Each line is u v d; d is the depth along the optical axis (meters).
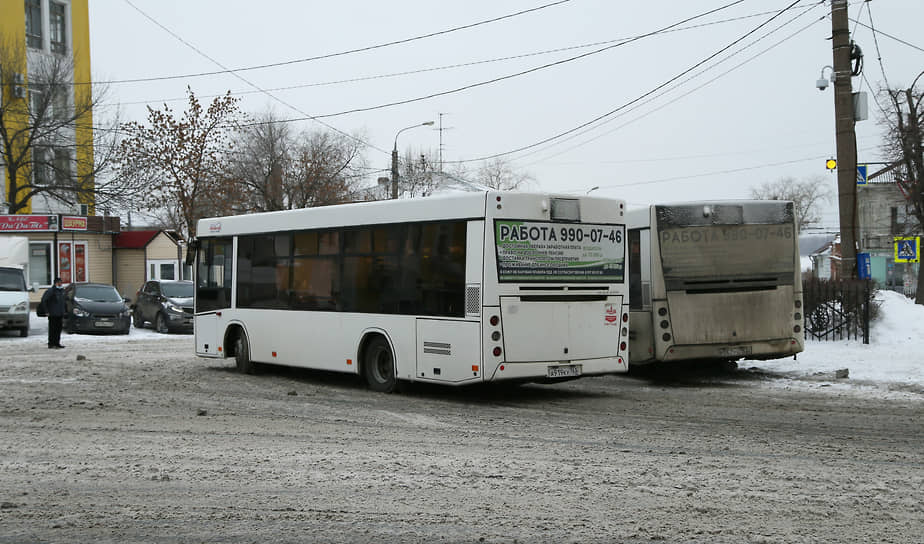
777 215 14.81
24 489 6.95
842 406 11.73
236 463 7.95
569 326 12.27
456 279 12.00
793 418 10.77
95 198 41.34
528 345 11.87
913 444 8.89
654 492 6.72
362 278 13.62
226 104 37.84
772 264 14.78
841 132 18.73
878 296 20.48
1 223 37.31
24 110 40.41
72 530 5.73
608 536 5.51
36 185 40.94
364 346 13.73
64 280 39.47
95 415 11.11
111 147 40.97
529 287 11.91
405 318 12.80
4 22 41.88
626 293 12.96
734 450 8.58
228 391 13.75
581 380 15.52
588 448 8.73
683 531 5.62
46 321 32.84
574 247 12.39
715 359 15.02
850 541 5.38
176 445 8.93
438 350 12.24
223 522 5.90
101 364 18.41
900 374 14.43
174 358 20.02
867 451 8.48
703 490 6.79
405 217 12.86
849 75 18.62
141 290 32.06
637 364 15.07
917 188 37.78
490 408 11.84
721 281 14.59
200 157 37.53
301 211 14.95
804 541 5.38
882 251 60.16
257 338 15.95
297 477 7.33
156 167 38.44
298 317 14.94
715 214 14.60
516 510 6.19
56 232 38.62
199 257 17.62
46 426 10.22
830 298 18.56
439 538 5.49
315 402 12.41
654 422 10.52
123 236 42.47
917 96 37.31
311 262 14.71
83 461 8.09
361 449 8.69
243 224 16.36
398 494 6.70
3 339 26.28
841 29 18.56
